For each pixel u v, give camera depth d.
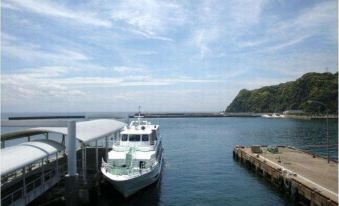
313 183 30.14
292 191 31.39
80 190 29.44
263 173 41.09
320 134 108.56
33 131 32.12
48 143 30.42
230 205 31.41
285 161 42.38
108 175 31.12
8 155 23.97
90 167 39.22
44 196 29.53
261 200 32.62
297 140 91.75
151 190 35.66
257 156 46.53
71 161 27.58
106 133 37.91
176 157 61.19
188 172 46.94
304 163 40.84
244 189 36.81
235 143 85.81
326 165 39.44
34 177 30.08
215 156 62.06
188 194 35.34
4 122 30.81
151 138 39.16
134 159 34.34
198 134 114.62
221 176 43.75
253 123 178.38
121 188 30.67
